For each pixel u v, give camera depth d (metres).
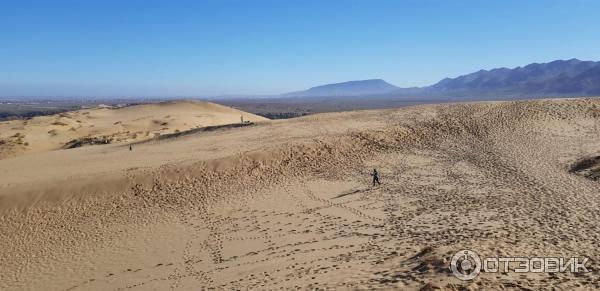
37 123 86.19
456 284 9.62
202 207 25.81
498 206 19.48
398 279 10.67
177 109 106.69
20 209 26.95
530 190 21.72
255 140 40.69
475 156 31.17
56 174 33.94
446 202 21.41
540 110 42.16
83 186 28.78
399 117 45.12
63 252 21.98
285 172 30.86
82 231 24.28
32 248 22.86
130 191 28.45
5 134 76.62
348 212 21.95
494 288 9.46
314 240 18.22
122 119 96.75
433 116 43.50
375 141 36.41
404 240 16.05
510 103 45.72
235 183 29.17
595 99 44.84
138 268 18.47
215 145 40.31
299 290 11.60
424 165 30.36
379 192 25.12
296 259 15.74
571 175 24.12
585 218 16.28
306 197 25.66
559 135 35.09
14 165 40.69
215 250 19.16
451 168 28.80
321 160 32.81
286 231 20.25
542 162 27.78
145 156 38.38
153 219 24.89
